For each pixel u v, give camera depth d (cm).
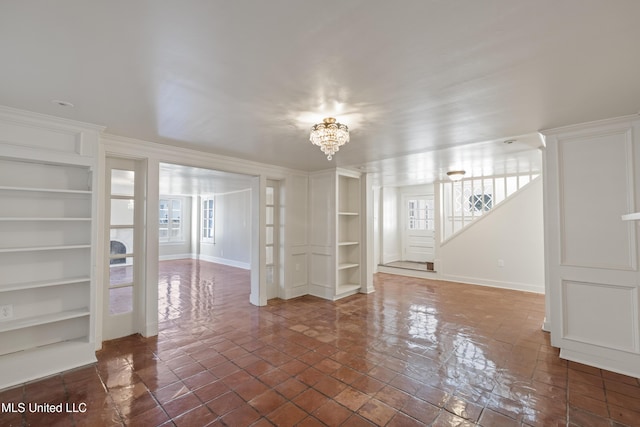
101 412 204
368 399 219
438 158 428
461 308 443
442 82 192
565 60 166
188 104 227
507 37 145
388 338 331
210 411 205
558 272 288
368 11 125
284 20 131
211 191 870
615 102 225
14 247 254
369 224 553
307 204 543
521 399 219
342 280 556
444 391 229
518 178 589
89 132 279
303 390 230
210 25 134
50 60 164
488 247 587
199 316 409
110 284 332
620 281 260
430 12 126
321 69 175
